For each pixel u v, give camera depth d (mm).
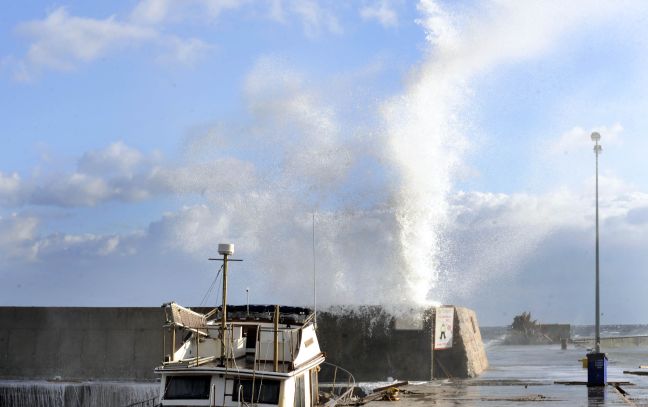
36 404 43062
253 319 26719
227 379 22891
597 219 59531
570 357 70062
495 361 63594
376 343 42562
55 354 46219
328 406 29250
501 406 29484
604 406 28828
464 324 46188
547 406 29172
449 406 29875
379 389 36969
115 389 42906
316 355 27688
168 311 26219
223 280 24906
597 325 57750
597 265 58750
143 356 45469
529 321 118312
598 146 60219
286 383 23344
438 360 43781
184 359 24359
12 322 46656
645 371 44438
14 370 46219
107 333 46000
